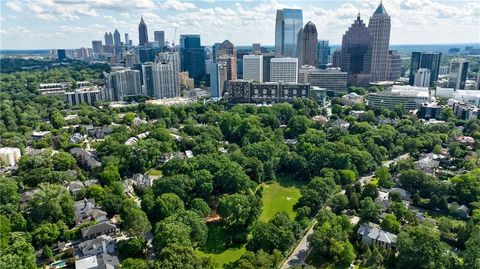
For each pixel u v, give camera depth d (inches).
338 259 6835.6
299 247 7347.4
